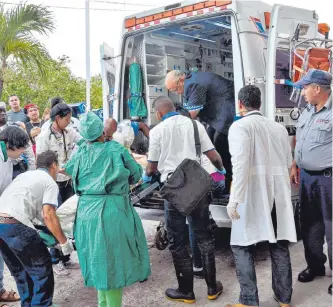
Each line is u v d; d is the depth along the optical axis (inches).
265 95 163.5
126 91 212.2
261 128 127.6
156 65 221.9
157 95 217.0
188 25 209.9
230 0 165.6
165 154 136.7
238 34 164.9
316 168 140.7
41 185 124.6
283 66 169.0
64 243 123.7
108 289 115.0
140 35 211.6
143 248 123.4
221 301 142.9
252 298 130.0
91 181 119.1
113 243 116.0
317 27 186.2
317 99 138.6
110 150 119.3
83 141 127.6
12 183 126.6
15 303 147.1
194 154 136.9
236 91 166.2
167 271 170.4
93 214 116.6
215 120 181.0
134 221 121.7
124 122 194.7
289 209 129.2
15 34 390.6
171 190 128.2
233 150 123.6
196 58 243.1
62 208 141.3
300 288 149.9
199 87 177.2
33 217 126.1
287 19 168.9
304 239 152.7
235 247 130.7
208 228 138.9
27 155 178.2
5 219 122.8
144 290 154.2
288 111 169.2
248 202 126.3
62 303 146.8
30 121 255.6
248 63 164.1
